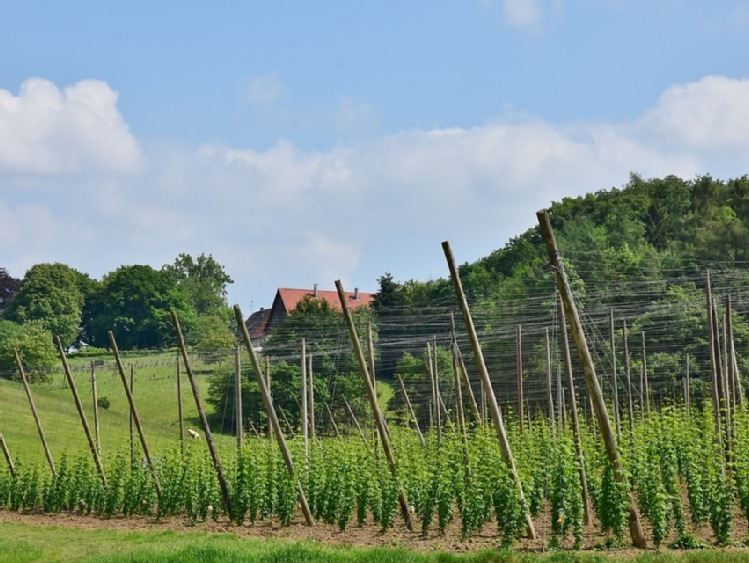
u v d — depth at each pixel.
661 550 26.62
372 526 38.28
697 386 81.88
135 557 27.02
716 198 138.38
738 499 30.91
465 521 31.27
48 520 49.72
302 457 40.97
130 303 180.12
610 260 109.56
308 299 113.94
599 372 84.00
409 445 41.41
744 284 97.19
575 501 28.58
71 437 87.75
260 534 37.16
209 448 43.28
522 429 40.72
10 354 125.81
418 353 107.62
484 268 120.38
